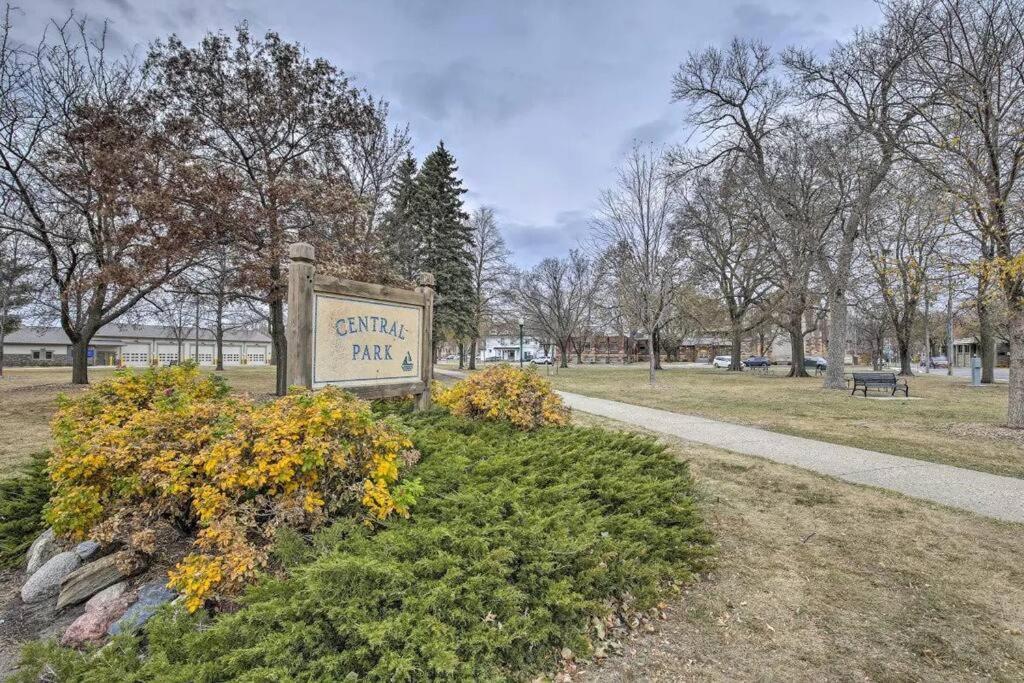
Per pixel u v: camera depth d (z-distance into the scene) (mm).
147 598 2738
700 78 21109
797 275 18594
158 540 3105
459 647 2199
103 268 11305
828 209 17672
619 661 2537
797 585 3350
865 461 6762
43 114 12805
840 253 18016
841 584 3363
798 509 4785
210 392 4797
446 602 2340
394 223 23266
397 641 2080
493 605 2453
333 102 13453
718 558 3727
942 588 3309
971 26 9031
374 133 16062
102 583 2936
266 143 12570
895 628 2863
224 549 2572
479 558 2678
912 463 6668
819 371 32625
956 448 7723
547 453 4520
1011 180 8711
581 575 2820
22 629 2754
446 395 6301
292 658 2004
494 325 47969
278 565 2752
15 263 18922
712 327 38406
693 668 2490
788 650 2652
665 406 13102
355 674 1952
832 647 2680
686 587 3309
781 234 19625
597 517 3375
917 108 9820
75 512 3045
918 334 42844
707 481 5617
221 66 12117
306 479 2926
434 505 3242
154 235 10219
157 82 12141
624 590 3014
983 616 2988
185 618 2342
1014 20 8547
